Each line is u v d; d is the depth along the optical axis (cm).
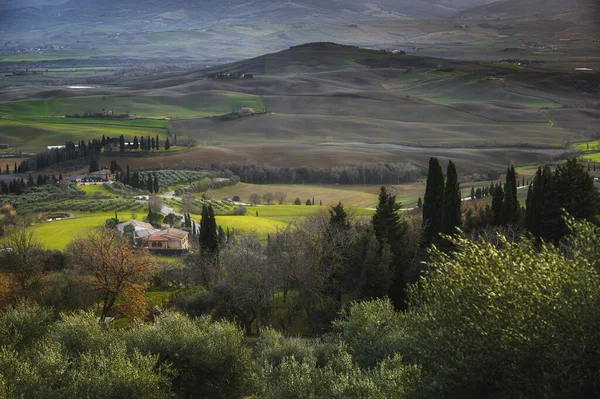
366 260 6088
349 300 6556
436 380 2620
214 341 4059
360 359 3934
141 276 7431
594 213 7100
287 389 3294
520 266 2656
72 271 7706
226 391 3969
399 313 4291
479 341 2550
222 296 6606
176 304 7388
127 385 3222
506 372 2456
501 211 7806
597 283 2420
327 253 6266
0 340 4350
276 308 6862
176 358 3947
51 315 5144
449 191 7119
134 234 12681
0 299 7188
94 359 3619
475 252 2866
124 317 7638
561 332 2366
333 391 3025
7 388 3225
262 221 14662
